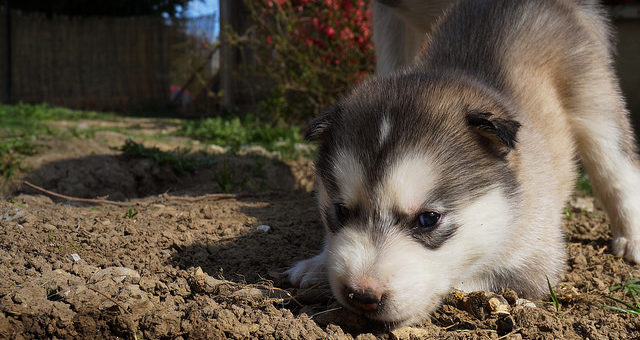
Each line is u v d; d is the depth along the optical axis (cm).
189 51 283
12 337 47
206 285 53
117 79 290
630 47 121
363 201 47
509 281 54
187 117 244
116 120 208
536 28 62
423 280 46
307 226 72
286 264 61
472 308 51
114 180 95
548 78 61
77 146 114
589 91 62
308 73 148
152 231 67
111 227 67
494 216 50
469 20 65
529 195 53
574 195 90
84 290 51
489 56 61
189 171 101
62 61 284
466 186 49
